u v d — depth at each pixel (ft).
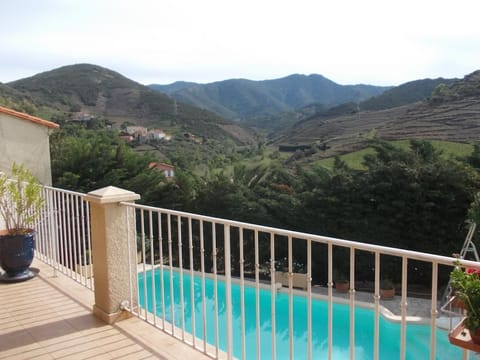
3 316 12.73
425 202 43.73
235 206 52.80
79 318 12.56
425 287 42.98
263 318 26.35
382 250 6.66
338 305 30.22
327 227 47.67
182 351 10.56
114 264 12.24
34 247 17.26
